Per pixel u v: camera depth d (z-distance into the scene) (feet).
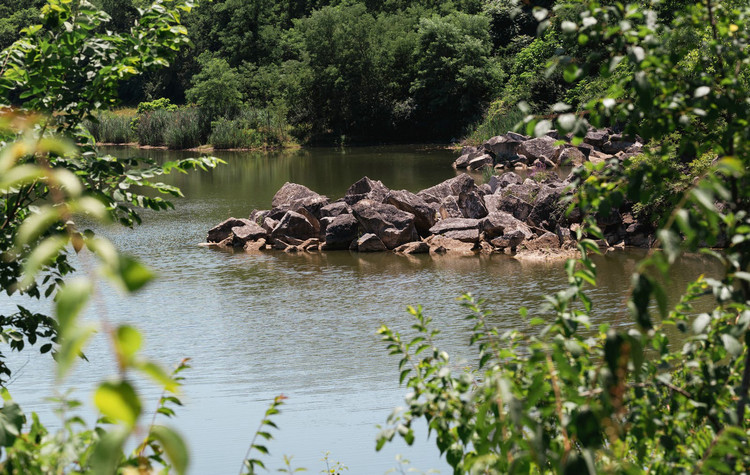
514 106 202.39
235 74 278.05
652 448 12.39
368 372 47.52
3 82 22.00
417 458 32.01
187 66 347.56
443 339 53.31
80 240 5.71
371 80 252.42
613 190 11.50
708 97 11.60
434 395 12.08
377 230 93.35
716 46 11.76
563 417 9.13
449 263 82.99
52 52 22.17
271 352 52.39
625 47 11.59
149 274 3.86
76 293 3.76
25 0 383.24
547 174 112.88
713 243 9.46
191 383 45.91
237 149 241.55
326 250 93.04
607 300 62.03
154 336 56.90
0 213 20.74
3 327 22.82
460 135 236.43
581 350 10.36
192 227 104.68
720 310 11.55
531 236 88.69
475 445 11.55
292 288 72.23
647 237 85.87
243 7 326.44
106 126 271.49
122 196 22.34
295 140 251.39
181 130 249.96
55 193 4.49
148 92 348.18
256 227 95.81
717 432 11.30
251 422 38.78
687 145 11.82
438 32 240.32
